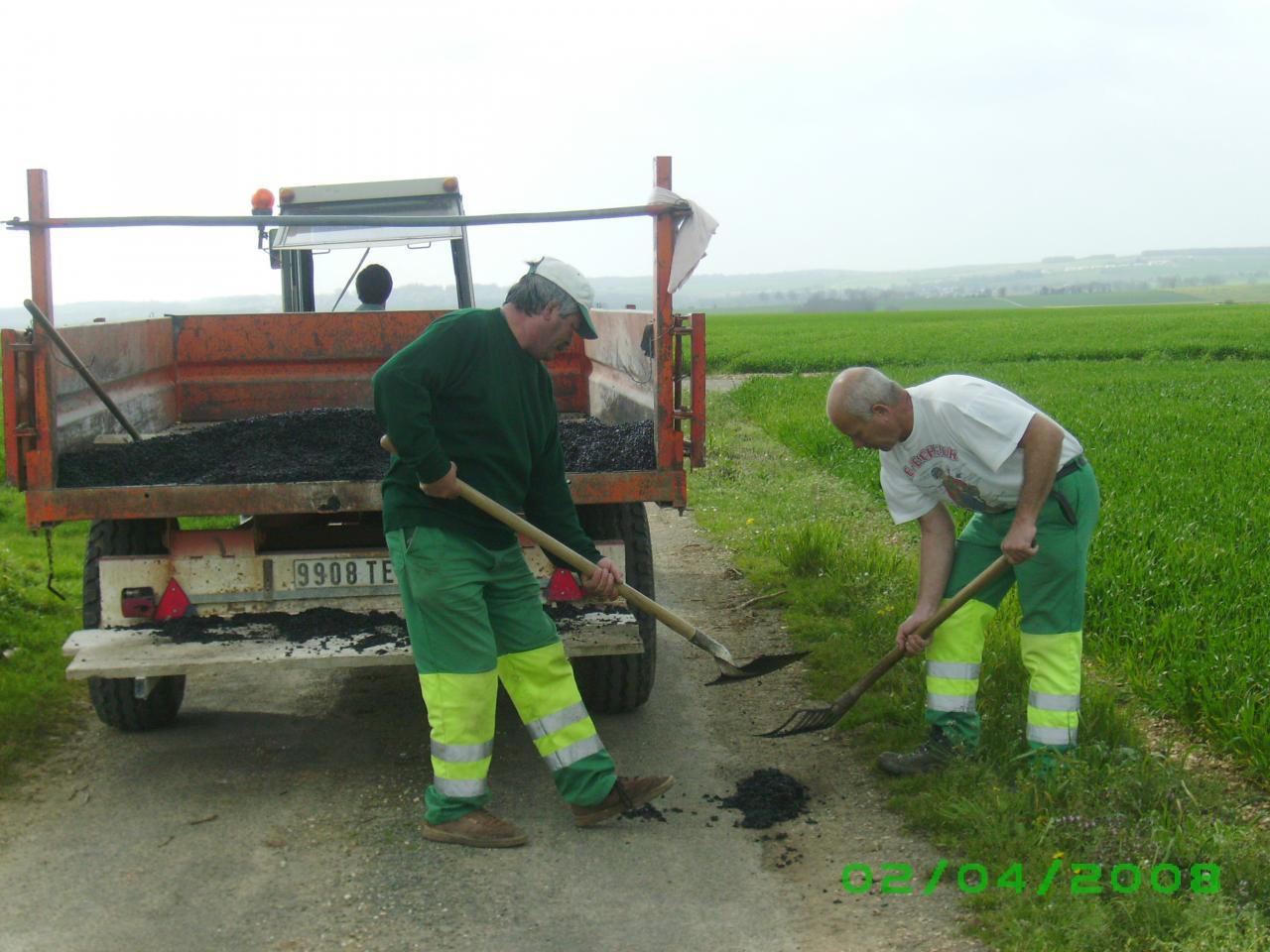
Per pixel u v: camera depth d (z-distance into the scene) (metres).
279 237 8.10
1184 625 6.00
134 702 5.27
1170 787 4.21
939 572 4.61
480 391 4.07
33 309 4.59
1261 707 5.01
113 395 5.99
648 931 3.65
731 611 7.36
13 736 5.21
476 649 4.12
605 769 4.32
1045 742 4.44
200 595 4.97
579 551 4.46
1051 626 4.43
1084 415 16.16
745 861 4.11
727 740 5.26
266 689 6.07
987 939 3.50
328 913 3.77
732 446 14.16
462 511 4.11
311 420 5.68
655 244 4.92
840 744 5.14
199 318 7.16
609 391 6.51
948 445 4.36
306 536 5.35
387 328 7.23
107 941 3.61
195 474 5.07
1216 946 3.29
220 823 4.43
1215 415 16.03
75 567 8.30
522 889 3.92
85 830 4.38
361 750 5.20
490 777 4.91
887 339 40.72
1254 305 93.88
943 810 4.22
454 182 8.30
